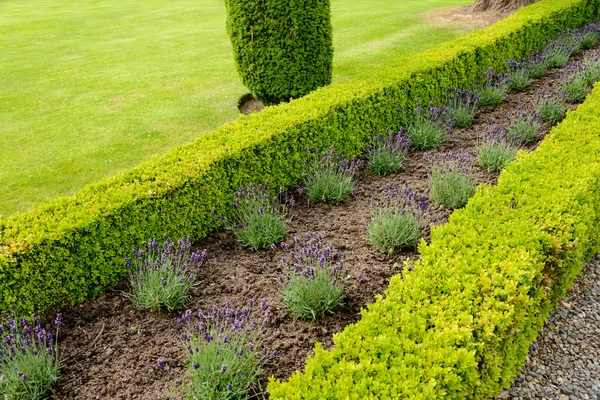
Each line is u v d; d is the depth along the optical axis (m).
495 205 4.25
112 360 3.42
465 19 14.00
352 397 2.42
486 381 2.91
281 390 2.53
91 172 6.54
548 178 4.56
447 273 3.37
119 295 4.08
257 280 4.16
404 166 6.10
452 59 7.84
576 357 3.72
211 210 4.84
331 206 5.27
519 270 3.28
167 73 10.66
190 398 2.97
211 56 11.95
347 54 11.45
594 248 4.48
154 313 3.84
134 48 13.27
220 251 4.61
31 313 3.74
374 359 2.68
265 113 6.02
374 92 6.54
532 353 3.75
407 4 17.41
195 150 5.13
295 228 4.88
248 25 7.41
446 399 2.53
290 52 7.48
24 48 13.76
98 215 4.01
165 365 3.35
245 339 3.40
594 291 4.42
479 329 2.93
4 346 3.35
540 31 10.34
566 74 8.38
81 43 14.25
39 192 6.11
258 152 5.22
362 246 4.53
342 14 16.19
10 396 3.03
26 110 8.81
